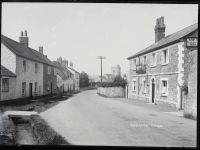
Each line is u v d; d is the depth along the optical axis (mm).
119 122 11828
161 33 24188
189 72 12883
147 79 23375
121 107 18797
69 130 9844
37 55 30969
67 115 14133
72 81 57688
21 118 11688
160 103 20125
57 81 40000
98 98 30562
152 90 22375
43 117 12984
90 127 10531
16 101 21094
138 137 8680
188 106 13086
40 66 29125
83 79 70688
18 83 21859
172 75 17859
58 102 23172
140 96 25625
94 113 15180
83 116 13836
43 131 8945
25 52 25250
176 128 10258
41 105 19000
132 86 28531
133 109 17344
